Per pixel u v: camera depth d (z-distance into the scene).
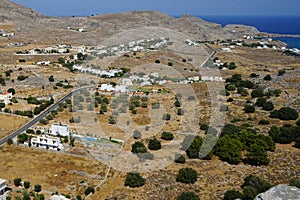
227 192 60.72
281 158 78.88
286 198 50.69
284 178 69.19
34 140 96.19
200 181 68.75
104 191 68.75
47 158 88.06
